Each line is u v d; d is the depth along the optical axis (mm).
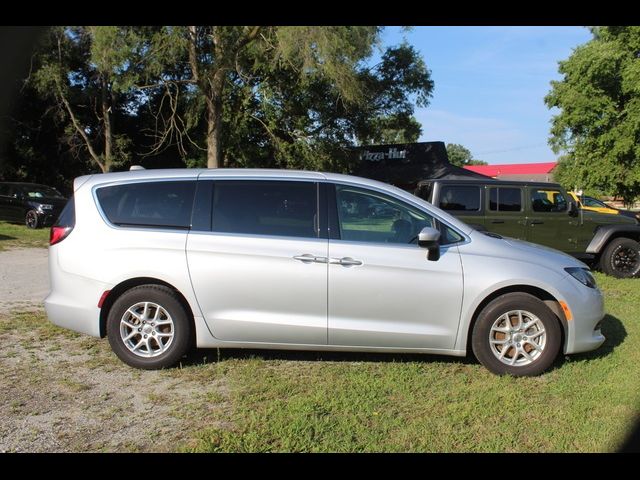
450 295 4613
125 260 4656
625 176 26594
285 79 26109
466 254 4703
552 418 3887
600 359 5109
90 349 5258
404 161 35312
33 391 4254
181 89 24328
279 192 4797
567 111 27391
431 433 3637
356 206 4789
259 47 20203
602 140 26516
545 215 9430
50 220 18281
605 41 27688
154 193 4832
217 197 4785
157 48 18812
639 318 6641
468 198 9281
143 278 4688
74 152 28562
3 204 18984
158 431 3639
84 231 4777
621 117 26766
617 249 9680
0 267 10234
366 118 28875
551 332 4645
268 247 4613
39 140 28859
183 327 4680
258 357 5043
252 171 4918
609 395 4281
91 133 29125
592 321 4824
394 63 28688
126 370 4715
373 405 4051
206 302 4637
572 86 27516
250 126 28062
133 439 3529
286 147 27328
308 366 4848
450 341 4672
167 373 4652
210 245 4633
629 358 5152
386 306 4605
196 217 4742
